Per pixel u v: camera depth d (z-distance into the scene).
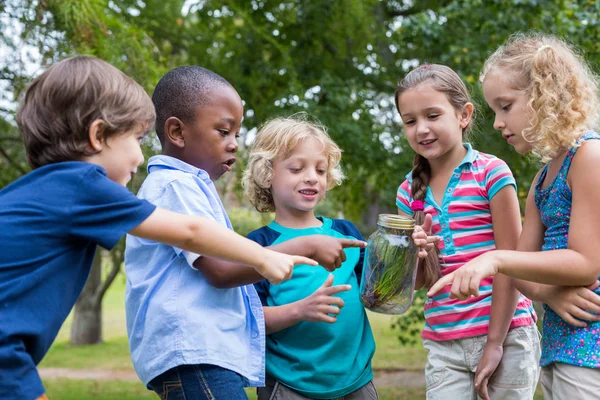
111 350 15.62
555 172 2.35
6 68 6.41
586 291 2.21
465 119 2.78
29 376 1.71
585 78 2.35
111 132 1.91
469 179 2.69
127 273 2.30
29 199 1.79
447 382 2.68
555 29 6.55
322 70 9.07
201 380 2.09
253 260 1.90
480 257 2.19
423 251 2.44
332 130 8.05
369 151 8.56
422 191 2.76
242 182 2.87
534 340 2.69
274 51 9.25
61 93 1.87
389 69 9.45
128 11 8.75
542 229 2.48
